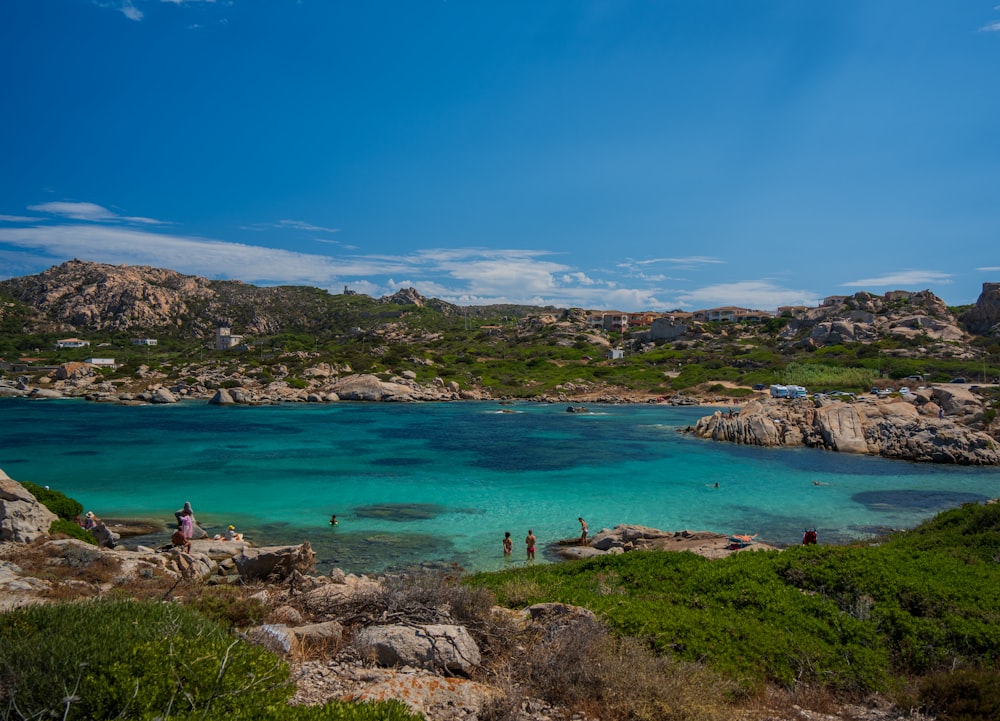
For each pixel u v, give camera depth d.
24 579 15.92
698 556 19.98
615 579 17.77
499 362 172.88
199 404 124.25
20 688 6.50
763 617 13.41
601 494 45.28
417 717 7.25
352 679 8.87
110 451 62.06
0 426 81.56
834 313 171.88
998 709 9.31
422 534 34.12
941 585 14.78
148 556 21.89
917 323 154.25
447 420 100.06
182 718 6.10
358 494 44.25
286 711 6.92
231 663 7.22
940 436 64.50
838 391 115.69
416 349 183.50
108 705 6.46
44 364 167.62
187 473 51.34
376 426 90.06
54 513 27.23
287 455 61.56
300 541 32.38
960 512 28.06
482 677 9.45
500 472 53.75
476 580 20.62
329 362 157.38
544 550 31.47
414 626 10.48
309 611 12.24
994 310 148.62
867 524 37.50
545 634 10.96
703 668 10.15
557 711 8.69
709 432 80.12
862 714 9.84
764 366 145.88
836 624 12.95
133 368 155.62
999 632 12.33
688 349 171.62
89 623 7.98
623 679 9.16
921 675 11.52
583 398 140.75
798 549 18.14
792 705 10.02
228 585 18.47
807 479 52.59
